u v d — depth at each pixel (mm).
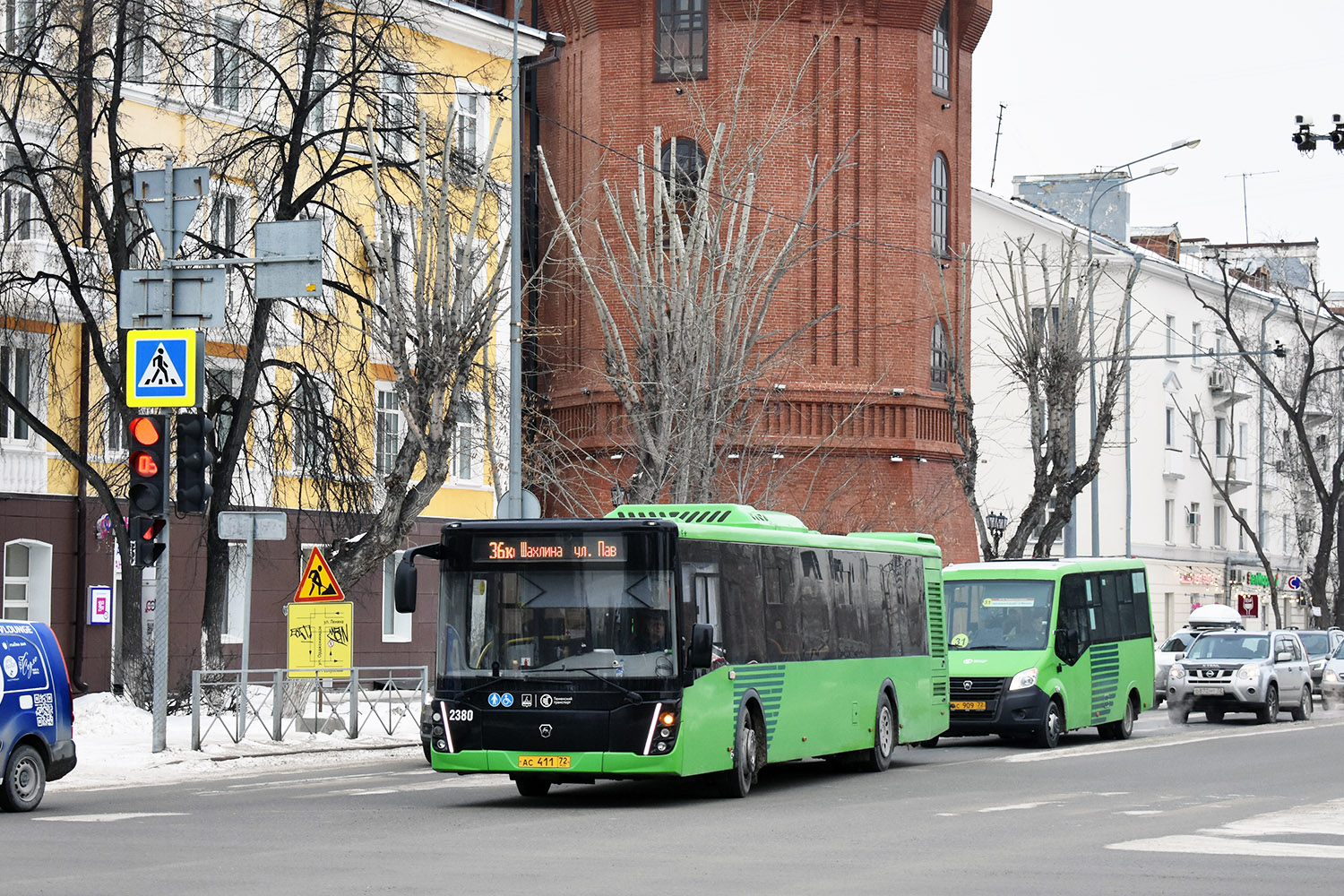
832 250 107625
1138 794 45438
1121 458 167125
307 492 90562
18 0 72500
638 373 85438
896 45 109250
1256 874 28875
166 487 53656
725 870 29375
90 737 61656
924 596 61656
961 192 115125
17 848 32250
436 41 85188
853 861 30781
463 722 41875
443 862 30281
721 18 107562
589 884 27344
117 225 69062
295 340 87688
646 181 107000
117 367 70562
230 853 31516
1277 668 92875
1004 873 29109
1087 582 74812
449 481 102188
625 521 42281
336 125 87125
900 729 57656
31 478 80938
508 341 98375
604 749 41125
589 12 109562
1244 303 189375
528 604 42281
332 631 62250
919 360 110062
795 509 105875
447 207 75438
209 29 74125
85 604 82312
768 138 89125
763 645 46875
